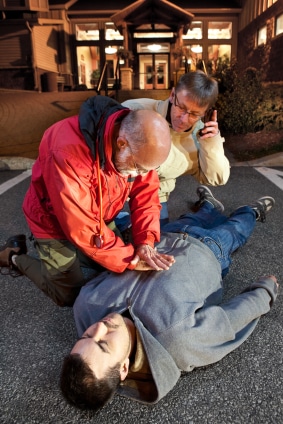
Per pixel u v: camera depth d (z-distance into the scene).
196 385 1.51
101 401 1.27
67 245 1.72
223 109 7.52
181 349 1.40
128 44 14.16
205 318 1.48
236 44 16.59
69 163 1.38
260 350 1.68
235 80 7.67
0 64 14.80
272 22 13.03
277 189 4.23
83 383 1.24
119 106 1.44
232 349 1.55
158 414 1.39
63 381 1.27
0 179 5.22
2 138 7.95
